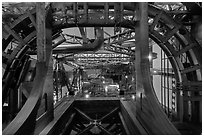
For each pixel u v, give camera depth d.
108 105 13.20
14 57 8.92
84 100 13.30
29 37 8.72
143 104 6.64
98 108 13.21
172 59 9.44
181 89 8.98
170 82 11.88
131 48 17.12
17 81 10.88
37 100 5.88
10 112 10.56
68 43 13.82
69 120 10.45
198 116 8.82
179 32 8.58
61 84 17.19
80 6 8.47
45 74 6.67
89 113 13.16
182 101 8.98
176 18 8.99
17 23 8.65
